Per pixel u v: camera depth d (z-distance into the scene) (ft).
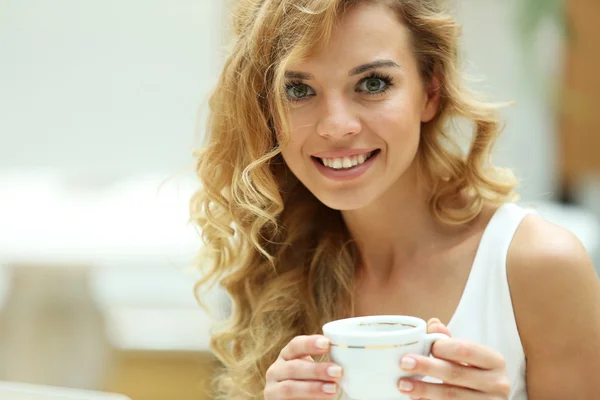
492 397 3.26
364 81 4.11
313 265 4.96
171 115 11.42
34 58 11.39
